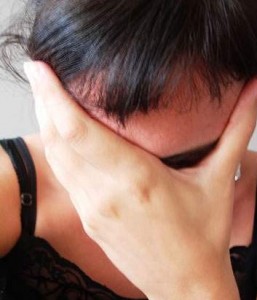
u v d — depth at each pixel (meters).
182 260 0.58
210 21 0.44
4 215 0.70
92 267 0.75
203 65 0.46
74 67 0.48
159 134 0.50
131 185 0.54
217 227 0.58
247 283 0.77
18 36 0.64
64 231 0.73
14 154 0.73
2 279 0.70
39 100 0.53
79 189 0.56
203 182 0.57
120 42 0.43
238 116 0.56
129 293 0.75
